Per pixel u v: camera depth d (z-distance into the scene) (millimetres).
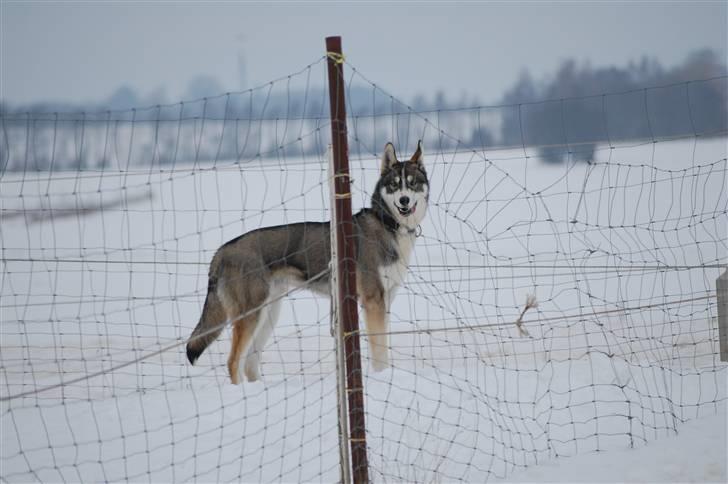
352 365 10219
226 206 49125
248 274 17656
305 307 27844
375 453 11242
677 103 80062
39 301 27250
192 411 13047
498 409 12766
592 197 45062
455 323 22375
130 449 11648
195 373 18188
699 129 72812
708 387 13773
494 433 12000
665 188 44625
